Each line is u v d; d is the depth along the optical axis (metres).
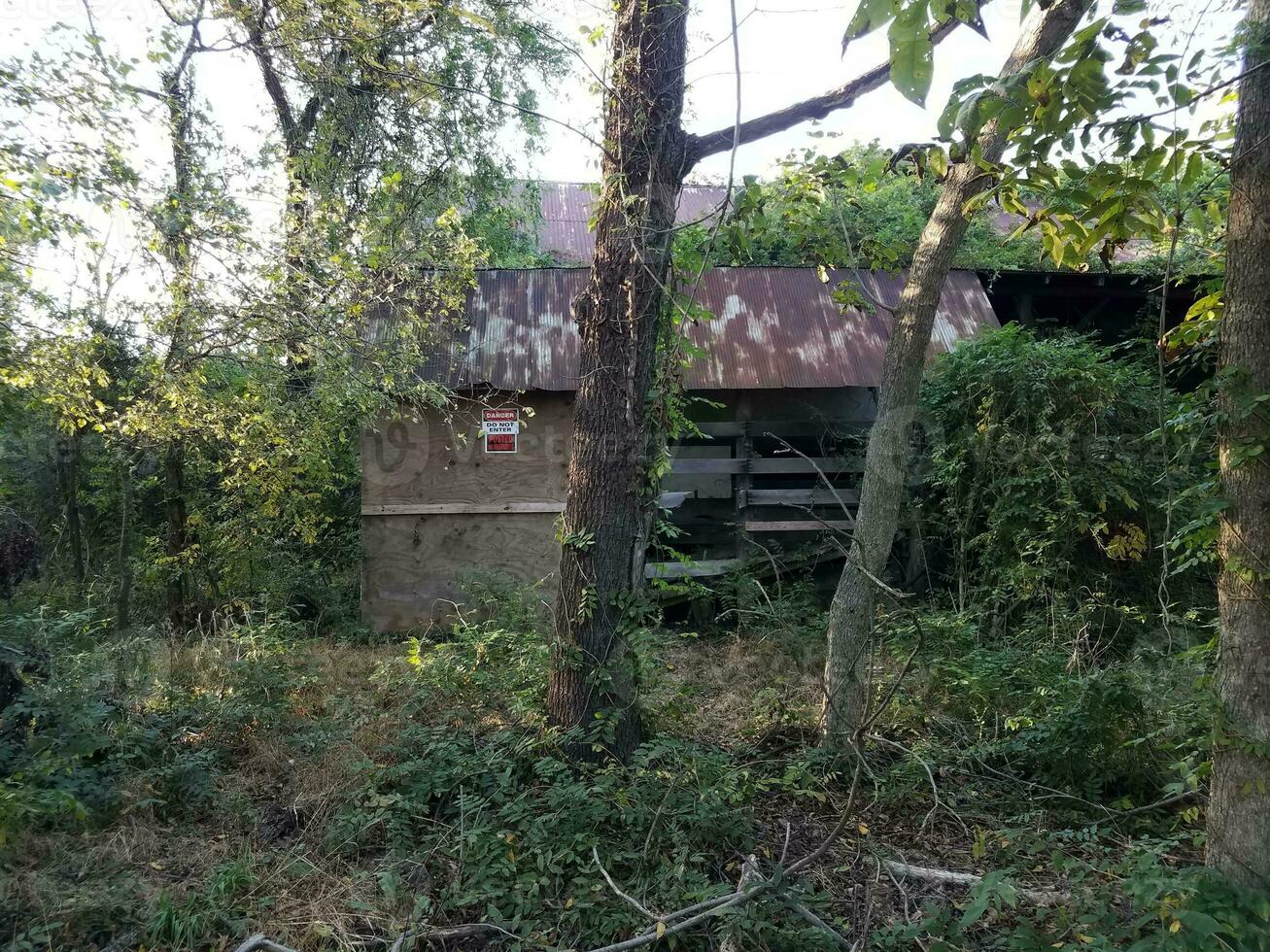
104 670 5.49
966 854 4.04
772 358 8.87
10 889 3.40
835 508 9.10
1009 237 4.12
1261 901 2.60
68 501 8.63
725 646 7.78
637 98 4.79
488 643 5.96
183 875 3.78
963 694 5.46
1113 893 3.31
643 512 4.91
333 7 6.82
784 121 5.08
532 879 3.59
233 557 8.64
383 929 3.43
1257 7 2.79
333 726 5.28
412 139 10.21
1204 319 3.81
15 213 5.00
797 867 3.31
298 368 7.60
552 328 8.91
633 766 4.41
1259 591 2.80
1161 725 4.64
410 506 8.68
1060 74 2.55
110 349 6.57
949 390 7.84
